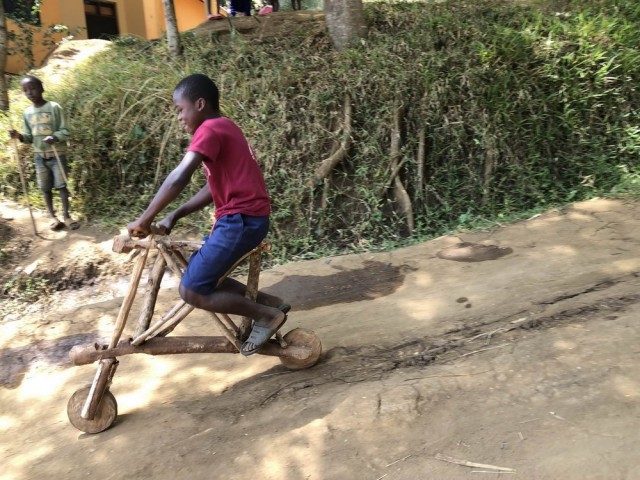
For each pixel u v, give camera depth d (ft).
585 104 21.61
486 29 23.68
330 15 24.52
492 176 20.30
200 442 9.86
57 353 14.35
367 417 9.59
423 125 21.11
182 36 27.14
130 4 51.72
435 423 9.23
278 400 10.79
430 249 17.63
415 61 22.43
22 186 22.21
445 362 11.14
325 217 19.95
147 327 10.88
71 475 9.55
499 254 16.34
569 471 7.73
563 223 17.70
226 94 22.63
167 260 10.61
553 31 23.31
